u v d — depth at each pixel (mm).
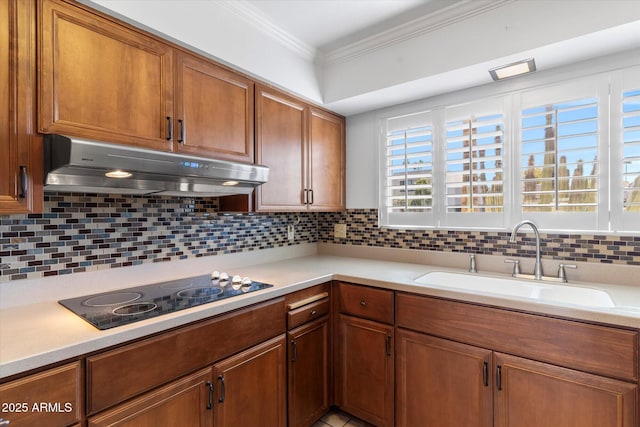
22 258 1344
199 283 1729
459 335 1562
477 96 2051
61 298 1441
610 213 1660
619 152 1631
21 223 1341
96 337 1015
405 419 1731
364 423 1979
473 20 1723
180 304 1353
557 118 1780
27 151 1101
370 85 2113
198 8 1561
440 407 1620
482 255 2066
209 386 1327
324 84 2334
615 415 1210
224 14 1679
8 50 1064
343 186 2650
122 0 1291
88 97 1229
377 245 2541
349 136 2662
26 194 1097
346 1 1685
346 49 2166
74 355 965
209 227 2059
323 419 2023
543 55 1632
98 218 1567
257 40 1855
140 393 1121
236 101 1783
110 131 1285
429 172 2262
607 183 1664
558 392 1320
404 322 1730
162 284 1706
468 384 1537
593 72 1686
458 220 2150
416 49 1922
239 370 1452
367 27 1935
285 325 1702
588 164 1708
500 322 1449
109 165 1155
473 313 1520
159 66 1445
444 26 1815
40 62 1122
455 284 2020
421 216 2314
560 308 1305
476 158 2064
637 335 1169
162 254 1818
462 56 1757
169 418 1196
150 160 1264
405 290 1725
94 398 1010
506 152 1958
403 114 2367
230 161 1713
